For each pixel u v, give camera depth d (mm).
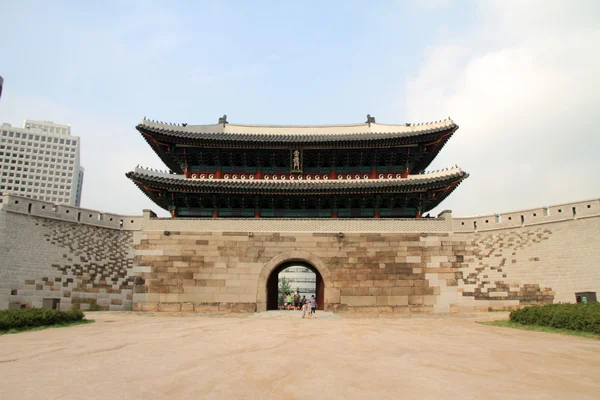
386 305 36469
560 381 13156
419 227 38219
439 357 16641
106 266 38531
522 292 37031
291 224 38375
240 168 44406
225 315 34562
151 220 38531
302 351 17672
